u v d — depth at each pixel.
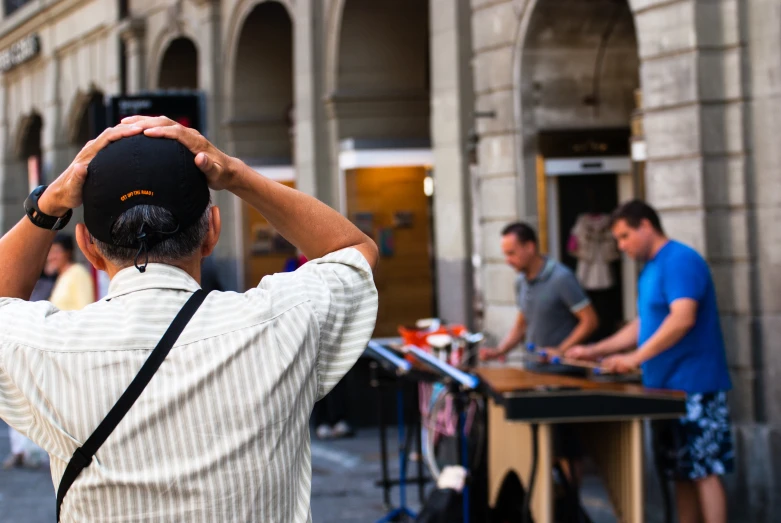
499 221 8.89
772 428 6.14
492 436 5.33
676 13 6.45
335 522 6.92
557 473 6.07
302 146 12.56
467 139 9.61
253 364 1.77
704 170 6.36
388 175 11.76
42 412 1.72
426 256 11.79
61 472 1.75
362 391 11.02
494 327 8.94
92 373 1.72
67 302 8.75
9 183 25.98
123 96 13.17
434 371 5.70
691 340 5.03
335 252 2.01
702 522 5.42
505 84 8.74
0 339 1.76
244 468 1.73
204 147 1.83
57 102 22.48
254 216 15.41
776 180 6.15
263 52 15.03
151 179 1.77
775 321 6.18
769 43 6.16
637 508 4.43
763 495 6.18
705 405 5.03
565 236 8.84
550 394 4.39
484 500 5.76
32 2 23.20
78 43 21.16
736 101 6.31
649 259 5.16
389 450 9.53
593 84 8.75
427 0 11.98
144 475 1.69
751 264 6.27
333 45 12.02
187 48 17.39
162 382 1.72
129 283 1.80
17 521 7.30
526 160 8.65
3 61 25.12
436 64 9.86
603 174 8.84
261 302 1.83
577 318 6.40
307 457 1.89
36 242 1.90
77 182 1.79
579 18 8.38
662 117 6.59
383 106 12.05
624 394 4.39
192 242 1.84
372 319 1.98
